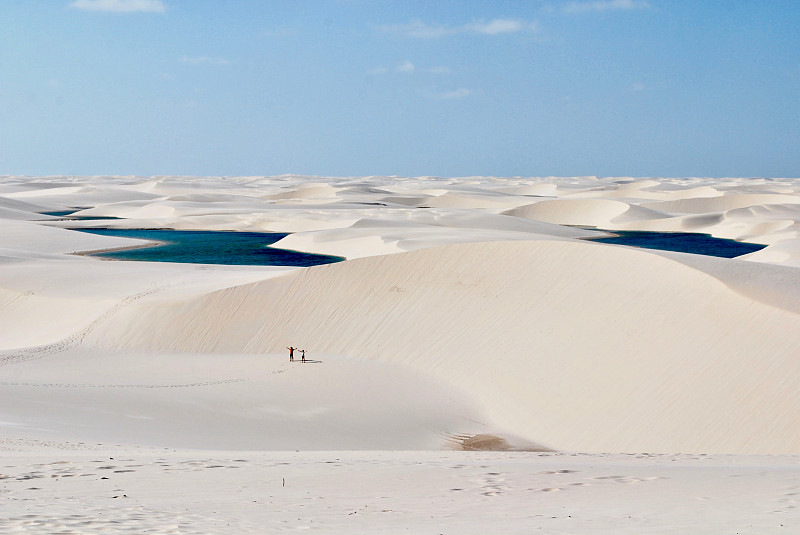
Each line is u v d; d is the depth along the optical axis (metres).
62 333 38.81
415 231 86.50
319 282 37.09
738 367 23.45
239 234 108.19
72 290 45.75
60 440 18.22
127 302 40.00
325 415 24.77
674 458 15.95
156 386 27.50
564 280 31.73
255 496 10.41
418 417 25.11
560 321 29.47
